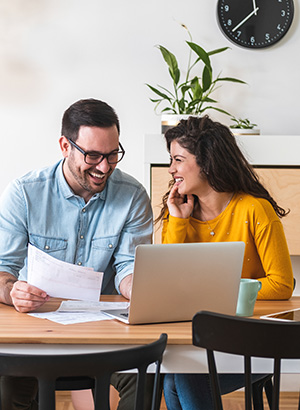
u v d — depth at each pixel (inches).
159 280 68.7
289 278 86.7
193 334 60.6
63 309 76.3
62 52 142.5
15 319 70.4
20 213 86.9
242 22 142.6
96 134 82.1
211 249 70.5
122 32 142.8
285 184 130.3
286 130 145.1
